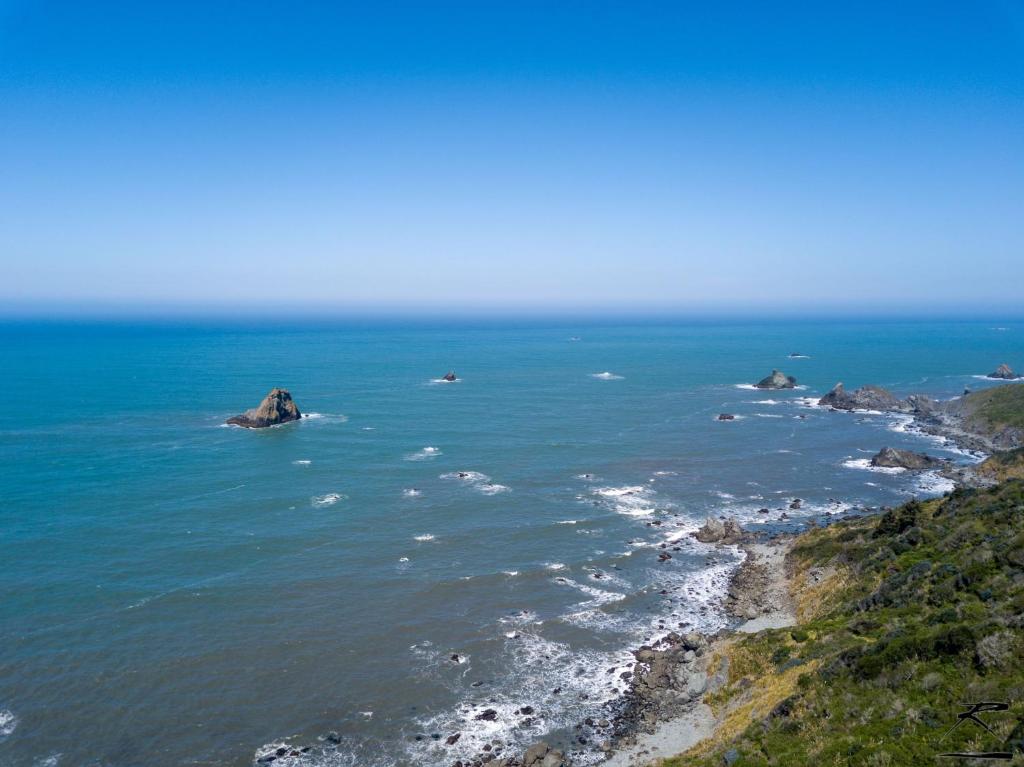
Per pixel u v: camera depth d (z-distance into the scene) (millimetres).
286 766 37438
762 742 29000
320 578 59781
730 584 60438
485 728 40812
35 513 74500
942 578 39812
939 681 27000
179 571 60531
